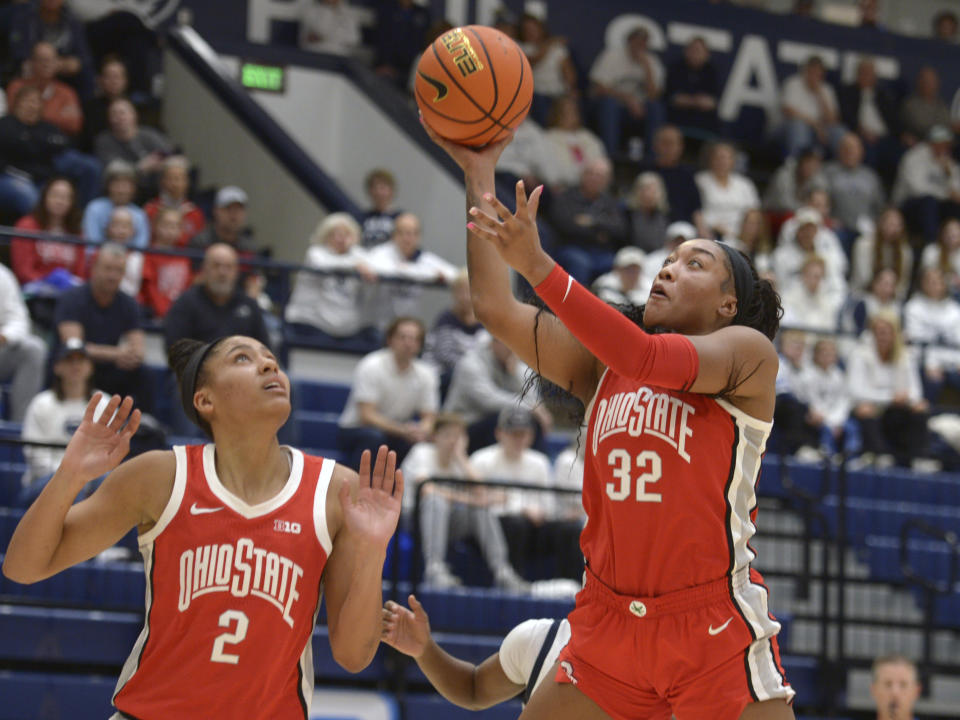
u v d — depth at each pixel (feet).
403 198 37.40
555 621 11.36
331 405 28.89
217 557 9.47
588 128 42.60
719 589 10.02
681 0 47.52
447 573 22.12
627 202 39.73
